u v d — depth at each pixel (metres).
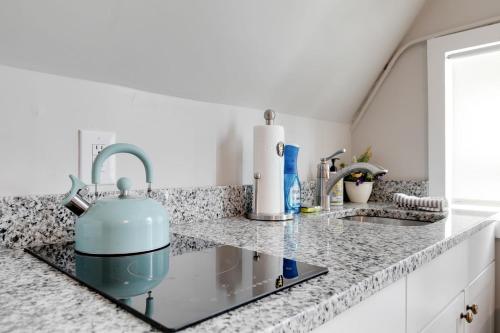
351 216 1.55
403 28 1.77
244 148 1.40
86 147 0.95
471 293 1.18
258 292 0.52
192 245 0.85
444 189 1.69
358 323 0.59
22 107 0.84
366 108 1.97
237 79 1.28
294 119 1.66
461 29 1.65
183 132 1.18
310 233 1.01
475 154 1.68
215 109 1.29
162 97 1.13
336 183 1.54
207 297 0.50
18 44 0.80
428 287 0.85
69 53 0.88
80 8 0.83
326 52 1.49
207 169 1.26
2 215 0.79
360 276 0.61
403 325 0.73
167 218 0.84
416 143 1.81
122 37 0.93
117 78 1.00
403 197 1.58
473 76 1.69
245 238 0.94
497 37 1.55
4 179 0.82
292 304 0.48
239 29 1.13
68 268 0.64
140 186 1.06
